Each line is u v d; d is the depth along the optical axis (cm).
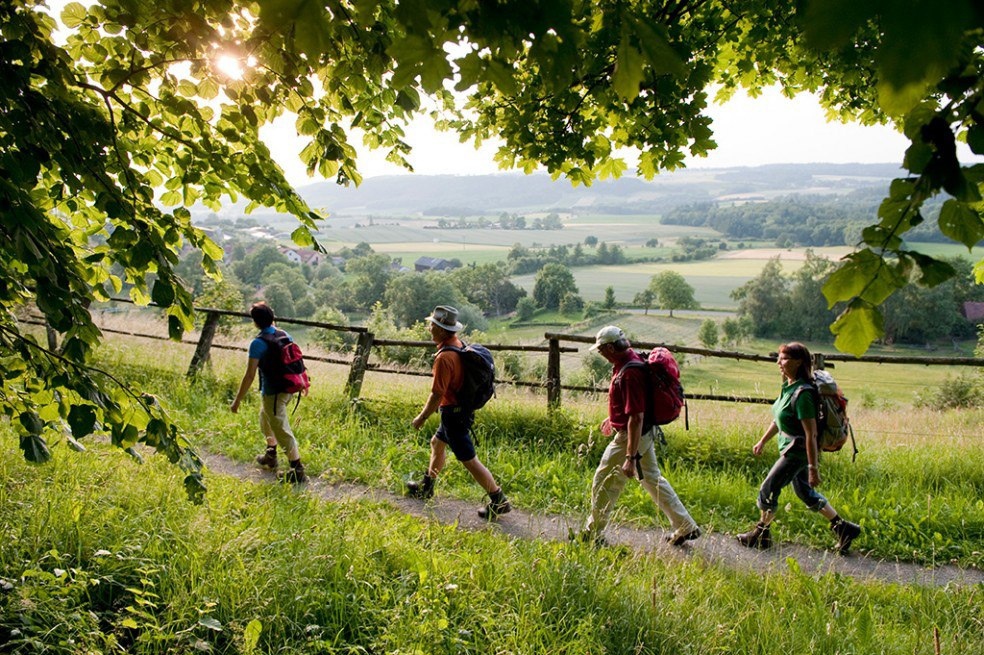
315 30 146
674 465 776
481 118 588
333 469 674
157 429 351
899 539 612
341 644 367
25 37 309
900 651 404
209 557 418
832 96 743
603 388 912
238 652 347
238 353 1209
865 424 1086
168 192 416
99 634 328
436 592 409
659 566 502
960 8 99
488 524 571
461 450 610
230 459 734
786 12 545
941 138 149
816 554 590
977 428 995
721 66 636
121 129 375
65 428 358
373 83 414
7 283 321
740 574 511
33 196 364
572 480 718
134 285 380
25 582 363
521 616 396
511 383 890
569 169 551
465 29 171
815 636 412
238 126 382
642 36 151
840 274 167
